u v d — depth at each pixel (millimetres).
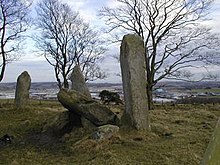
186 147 10359
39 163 9609
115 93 26000
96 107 13109
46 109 20047
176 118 16344
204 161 2297
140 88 12578
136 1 29406
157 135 12047
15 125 15102
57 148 11422
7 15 30188
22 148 11664
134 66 12648
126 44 12875
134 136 11594
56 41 38281
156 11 27891
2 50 30219
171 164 8695
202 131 12984
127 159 9242
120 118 13156
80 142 11195
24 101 20375
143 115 12422
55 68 37344
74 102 13383
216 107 23500
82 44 38969
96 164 8930
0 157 10508
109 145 10734
